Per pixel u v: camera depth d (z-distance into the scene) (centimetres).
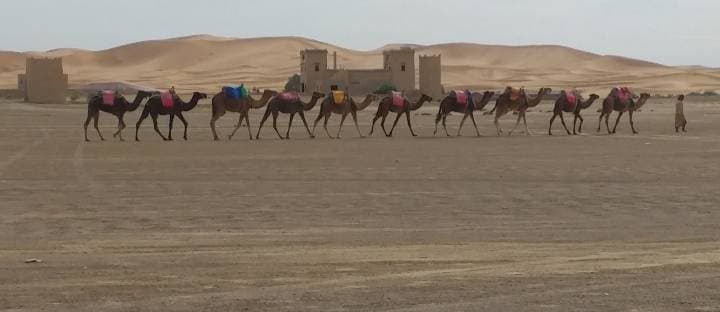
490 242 1305
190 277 1007
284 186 1997
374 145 3105
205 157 2659
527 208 1686
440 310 841
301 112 3494
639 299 880
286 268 1062
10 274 1030
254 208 1681
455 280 978
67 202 1759
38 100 8050
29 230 1445
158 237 1369
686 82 15862
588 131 3944
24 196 1842
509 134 3688
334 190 1927
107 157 2666
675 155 2700
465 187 1973
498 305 859
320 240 1330
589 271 1028
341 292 920
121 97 3362
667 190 1919
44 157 2666
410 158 2612
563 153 2778
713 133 3753
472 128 4159
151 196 1842
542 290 923
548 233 1402
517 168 2341
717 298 884
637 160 2545
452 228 1461
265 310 846
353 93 10319
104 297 905
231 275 1018
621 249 1222
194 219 1557
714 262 1090
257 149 2941
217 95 3409
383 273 1026
